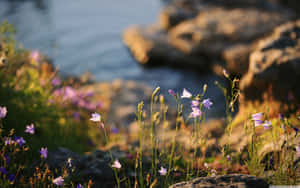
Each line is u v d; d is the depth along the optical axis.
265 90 4.22
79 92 5.93
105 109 7.87
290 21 13.60
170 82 12.02
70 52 15.34
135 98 9.21
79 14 20.42
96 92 9.35
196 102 2.61
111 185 3.02
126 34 16.44
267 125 2.58
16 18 18.92
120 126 7.09
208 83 10.88
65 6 21.78
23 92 4.21
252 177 2.20
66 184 2.77
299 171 2.53
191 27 13.58
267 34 12.29
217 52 12.02
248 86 4.36
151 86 11.82
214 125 4.37
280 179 2.47
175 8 15.63
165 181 2.89
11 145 2.79
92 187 2.98
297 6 16.83
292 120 3.72
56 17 19.70
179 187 2.21
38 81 4.69
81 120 5.64
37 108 4.25
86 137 5.38
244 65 4.92
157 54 13.49
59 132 4.74
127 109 8.20
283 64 4.07
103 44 16.16
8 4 20.98
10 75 4.18
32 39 16.41
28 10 20.36
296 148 2.50
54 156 3.38
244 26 12.79
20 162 3.03
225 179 2.22
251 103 4.39
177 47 13.49
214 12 15.01
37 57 4.85
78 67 13.97
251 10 15.08
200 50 12.61
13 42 4.32
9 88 4.01
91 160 3.33
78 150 4.64
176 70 12.91
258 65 4.28
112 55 14.88
